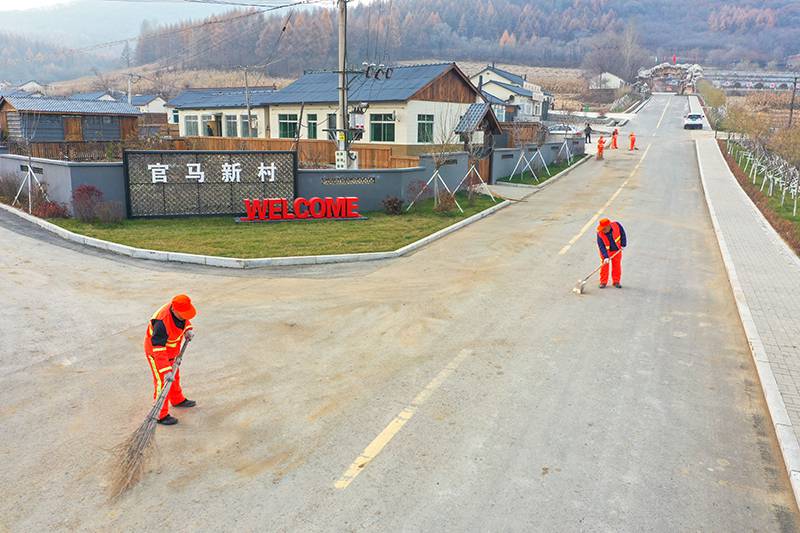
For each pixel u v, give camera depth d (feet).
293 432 21.80
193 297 36.86
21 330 30.60
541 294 38.78
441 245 52.37
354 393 24.81
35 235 51.21
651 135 191.21
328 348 29.40
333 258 46.44
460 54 522.06
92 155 97.40
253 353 28.66
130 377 25.93
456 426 22.40
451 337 31.07
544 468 19.93
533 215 67.67
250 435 21.58
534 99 223.30
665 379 26.91
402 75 99.45
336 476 19.25
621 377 26.94
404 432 21.89
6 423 22.12
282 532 16.72
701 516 17.84
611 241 40.01
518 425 22.57
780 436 21.72
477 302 36.81
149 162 57.88
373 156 93.20
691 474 19.88
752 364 28.78
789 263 47.32
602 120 243.19
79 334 30.42
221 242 49.75
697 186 92.73
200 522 17.10
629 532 17.07
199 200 60.08
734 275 43.39
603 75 414.00
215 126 137.28
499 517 17.51
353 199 60.95
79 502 17.89
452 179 76.84
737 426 23.04
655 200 79.30
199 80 331.16
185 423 22.29
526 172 102.83
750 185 91.61
